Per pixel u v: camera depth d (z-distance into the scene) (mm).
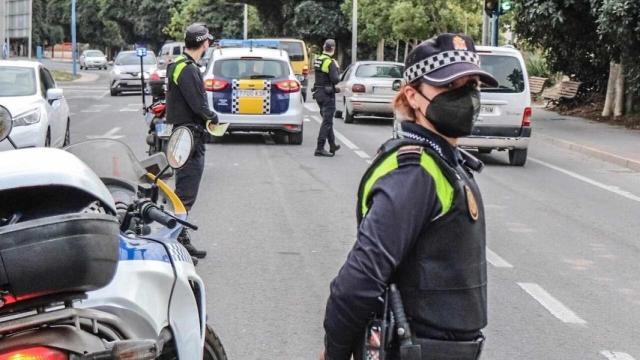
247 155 17219
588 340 6477
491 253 9289
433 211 2781
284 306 7141
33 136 13391
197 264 8477
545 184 14562
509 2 24312
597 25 23500
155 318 3711
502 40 40062
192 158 8812
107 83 51812
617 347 6336
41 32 116375
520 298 7566
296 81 18656
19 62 15391
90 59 79500
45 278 2809
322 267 8453
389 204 2742
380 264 2725
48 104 14812
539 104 32750
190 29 8781
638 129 23484
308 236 9859
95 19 111938
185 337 4020
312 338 6379
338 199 12312
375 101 24469
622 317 7094
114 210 3240
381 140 20438
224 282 7840
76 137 20000
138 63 38562
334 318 2818
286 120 18531
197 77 8711
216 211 11266
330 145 17172
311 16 59844
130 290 3600
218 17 77000
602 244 9914
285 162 16234
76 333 2992
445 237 2797
